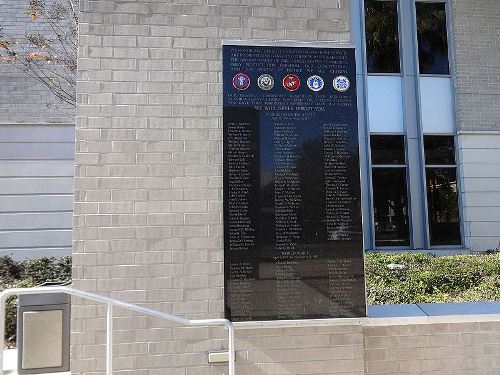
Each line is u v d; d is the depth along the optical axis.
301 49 3.80
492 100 10.99
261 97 3.72
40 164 9.71
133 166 3.62
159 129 3.67
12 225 9.47
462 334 3.90
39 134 9.77
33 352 3.63
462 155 10.76
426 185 10.83
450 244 10.73
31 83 9.84
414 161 10.82
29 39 9.10
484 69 11.06
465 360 3.88
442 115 11.05
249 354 3.59
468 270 6.87
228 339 3.42
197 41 3.79
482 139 10.87
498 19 11.25
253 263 3.58
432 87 11.10
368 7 11.24
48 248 9.54
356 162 3.74
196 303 3.58
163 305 3.54
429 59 11.27
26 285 6.77
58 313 3.71
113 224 3.56
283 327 3.62
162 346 3.53
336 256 3.66
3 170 9.58
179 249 3.60
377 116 10.97
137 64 3.71
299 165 3.69
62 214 9.68
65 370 3.67
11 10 9.98
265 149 3.67
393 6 11.33
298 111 3.74
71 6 9.18
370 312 3.92
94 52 3.67
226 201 3.60
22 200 9.57
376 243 10.59
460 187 10.78
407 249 10.55
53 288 2.93
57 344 3.67
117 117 3.64
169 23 3.78
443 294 5.96
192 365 3.54
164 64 3.73
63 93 9.63
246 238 3.59
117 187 3.59
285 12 3.92
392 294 5.66
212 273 3.61
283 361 3.60
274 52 3.78
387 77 11.12
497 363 3.90
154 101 3.69
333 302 3.63
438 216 10.80
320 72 3.80
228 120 3.66
